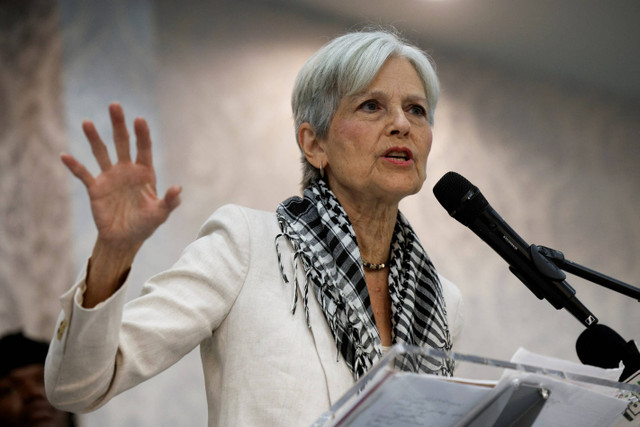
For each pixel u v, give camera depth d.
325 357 2.91
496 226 3.05
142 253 6.95
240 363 2.88
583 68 9.33
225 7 7.89
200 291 2.91
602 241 9.41
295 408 2.79
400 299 3.29
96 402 2.56
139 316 2.73
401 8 8.23
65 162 2.21
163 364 2.75
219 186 7.49
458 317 3.71
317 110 3.42
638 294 3.09
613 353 3.05
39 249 6.73
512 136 9.20
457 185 3.09
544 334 8.78
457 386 2.07
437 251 8.45
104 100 7.12
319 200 3.32
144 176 2.26
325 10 8.34
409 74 3.38
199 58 7.66
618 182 9.66
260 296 2.97
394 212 3.39
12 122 6.87
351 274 3.12
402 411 2.08
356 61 3.30
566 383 2.24
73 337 2.31
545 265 3.03
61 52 7.05
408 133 3.26
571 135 9.52
